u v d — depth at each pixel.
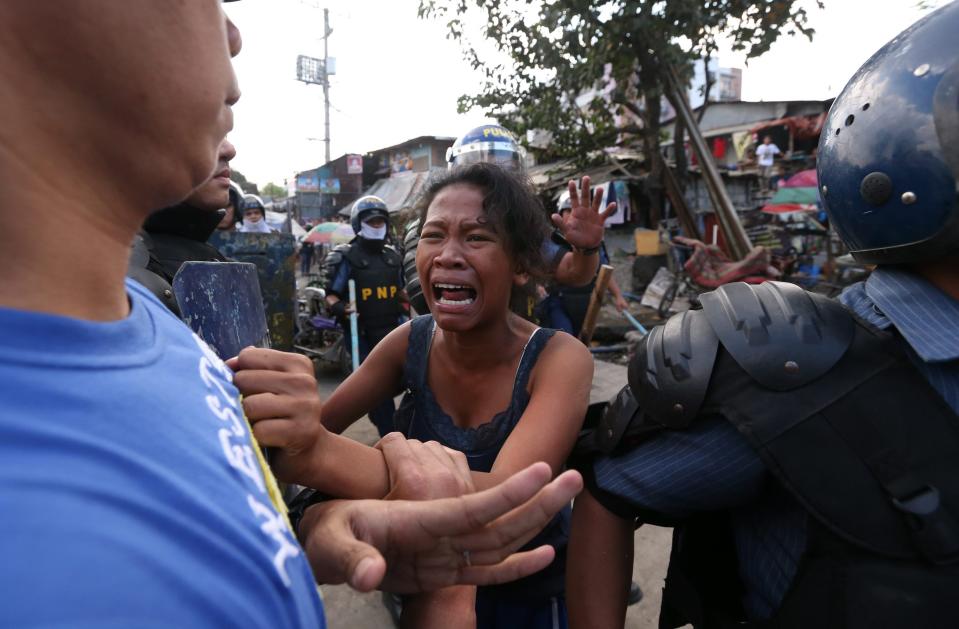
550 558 0.52
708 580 0.90
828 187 0.78
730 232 7.86
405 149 22.97
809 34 6.94
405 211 1.99
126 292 0.41
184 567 0.26
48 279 0.31
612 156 9.76
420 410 1.19
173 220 1.36
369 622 1.97
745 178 11.16
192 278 0.89
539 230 1.15
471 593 0.67
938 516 0.56
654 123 8.80
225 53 0.38
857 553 0.61
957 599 0.56
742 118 11.68
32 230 0.30
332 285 3.60
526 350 1.09
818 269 9.07
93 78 0.29
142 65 0.31
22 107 0.28
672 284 7.52
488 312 1.06
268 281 3.07
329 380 5.09
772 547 0.75
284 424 0.58
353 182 24.31
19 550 0.21
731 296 0.77
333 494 0.65
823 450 0.62
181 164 0.35
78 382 0.28
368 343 3.70
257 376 0.59
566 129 9.34
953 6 0.67
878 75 0.70
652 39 7.15
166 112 0.33
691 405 0.71
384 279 3.64
